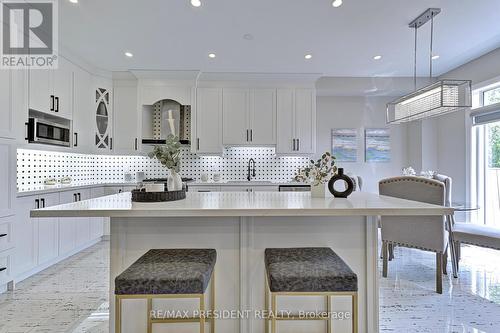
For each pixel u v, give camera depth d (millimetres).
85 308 2316
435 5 2748
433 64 4344
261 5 2725
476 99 4230
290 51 3801
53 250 3207
